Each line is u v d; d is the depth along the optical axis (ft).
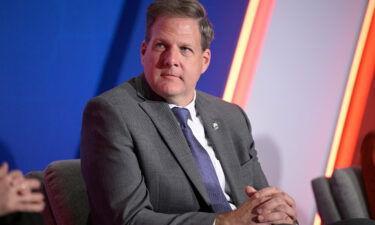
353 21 19.52
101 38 14.82
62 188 10.54
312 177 19.19
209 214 9.29
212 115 11.43
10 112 13.46
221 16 16.94
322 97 19.15
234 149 11.41
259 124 18.10
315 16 18.88
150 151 9.91
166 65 10.23
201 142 10.99
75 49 14.39
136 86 10.70
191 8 10.43
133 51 15.44
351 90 19.61
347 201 13.37
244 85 17.60
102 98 10.11
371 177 13.44
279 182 18.65
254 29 17.66
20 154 13.65
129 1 15.28
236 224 9.05
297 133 18.84
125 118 9.91
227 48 17.10
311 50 18.86
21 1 13.47
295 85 18.66
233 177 10.98
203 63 11.08
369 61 19.74
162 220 9.15
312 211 19.26
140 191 9.52
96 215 9.86
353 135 19.69
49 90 14.03
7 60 13.35
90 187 9.82
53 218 10.61
